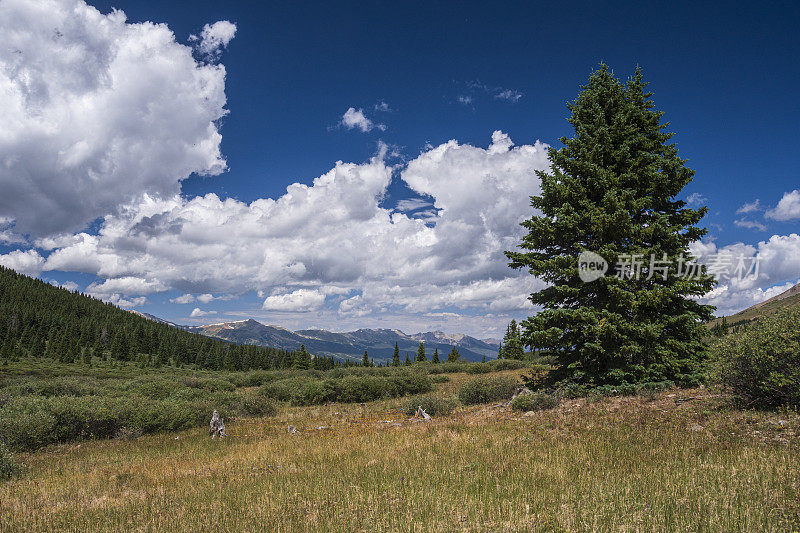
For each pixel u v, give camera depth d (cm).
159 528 574
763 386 943
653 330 1361
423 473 753
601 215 1380
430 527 507
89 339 12731
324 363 10744
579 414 1168
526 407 1421
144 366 10750
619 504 533
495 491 629
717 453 708
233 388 3127
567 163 1579
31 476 975
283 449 1144
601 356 1476
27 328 11538
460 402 1989
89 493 794
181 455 1177
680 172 1509
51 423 1434
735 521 467
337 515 575
